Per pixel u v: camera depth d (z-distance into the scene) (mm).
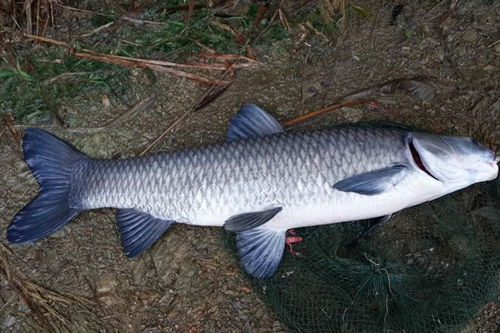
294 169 1223
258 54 1490
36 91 1477
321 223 1262
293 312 1284
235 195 1236
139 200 1276
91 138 1470
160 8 1529
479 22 1460
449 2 1478
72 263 1397
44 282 1389
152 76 1492
